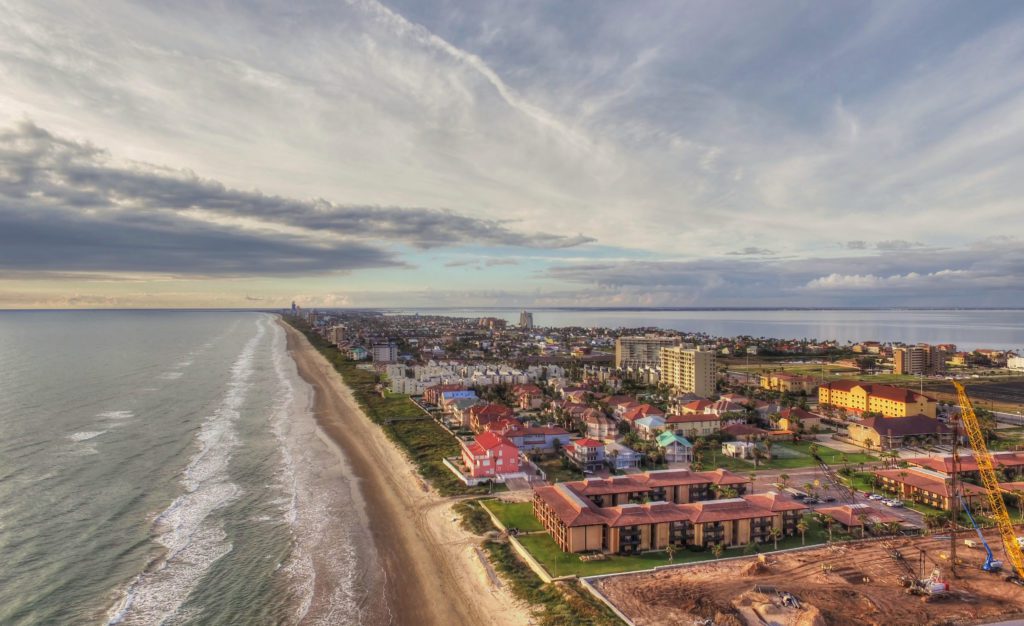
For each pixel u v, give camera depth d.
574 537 105.38
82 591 92.50
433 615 87.56
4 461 156.38
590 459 164.50
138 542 109.88
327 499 135.00
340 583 96.81
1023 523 119.19
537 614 85.44
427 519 124.50
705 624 80.88
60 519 119.56
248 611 88.06
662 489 129.75
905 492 136.50
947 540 111.62
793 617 82.88
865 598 88.56
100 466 153.62
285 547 109.69
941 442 188.62
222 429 198.88
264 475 151.12
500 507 129.50
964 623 82.75
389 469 160.12
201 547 108.69
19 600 89.69
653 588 91.69
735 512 111.25
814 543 110.25
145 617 85.88
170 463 158.12
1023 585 93.25
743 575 96.56
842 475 154.38
